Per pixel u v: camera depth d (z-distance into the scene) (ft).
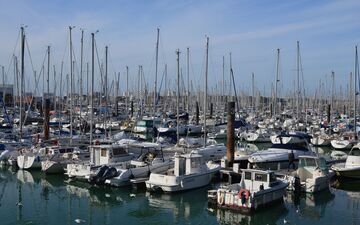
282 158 114.93
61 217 77.97
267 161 112.16
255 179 84.28
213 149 130.21
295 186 91.40
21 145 133.08
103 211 82.02
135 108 315.99
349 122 247.70
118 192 94.89
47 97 186.80
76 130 183.83
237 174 102.06
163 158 110.42
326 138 183.21
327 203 88.58
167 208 83.82
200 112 298.56
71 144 133.80
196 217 78.23
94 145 113.91
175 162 96.22
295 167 115.55
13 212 81.10
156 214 80.12
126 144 118.32
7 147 131.95
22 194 94.94
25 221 75.41
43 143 133.90
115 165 102.83
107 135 176.24
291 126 223.71
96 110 243.40
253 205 77.25
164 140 151.64
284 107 346.33
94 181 96.99
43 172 114.83
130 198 90.58
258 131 207.00
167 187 91.25
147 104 283.59
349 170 105.19
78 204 86.89
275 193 83.15
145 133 200.44
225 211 79.71
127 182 97.76
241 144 182.29
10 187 101.40
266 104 361.10
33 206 85.35
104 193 94.73
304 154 120.47
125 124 224.33
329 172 99.86
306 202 89.04
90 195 93.66
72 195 93.86
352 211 82.79
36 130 175.73
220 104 310.86
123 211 81.97
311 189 91.66
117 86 273.75
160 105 304.71
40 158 116.88
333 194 96.53
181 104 306.55
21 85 137.08
